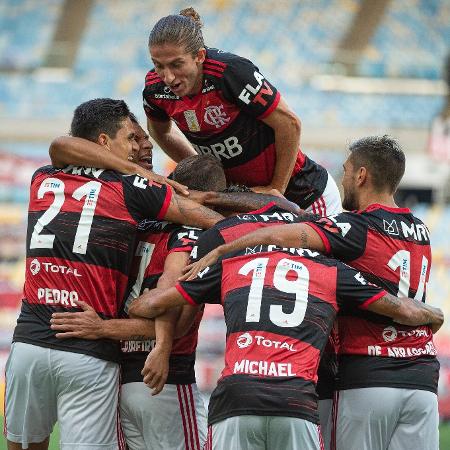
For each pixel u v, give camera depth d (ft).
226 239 52.95
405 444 52.80
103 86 293.02
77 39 311.47
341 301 50.16
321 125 276.62
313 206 66.33
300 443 46.88
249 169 60.80
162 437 55.77
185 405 56.29
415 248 54.34
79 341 52.65
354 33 308.40
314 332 48.60
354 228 52.60
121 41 310.65
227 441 47.52
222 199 56.24
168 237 56.65
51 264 53.36
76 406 53.11
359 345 52.75
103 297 53.72
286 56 300.40
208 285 51.01
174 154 67.51
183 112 58.49
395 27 309.22
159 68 54.90
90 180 54.70
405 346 52.75
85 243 53.36
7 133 281.33
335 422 53.47
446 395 161.38
